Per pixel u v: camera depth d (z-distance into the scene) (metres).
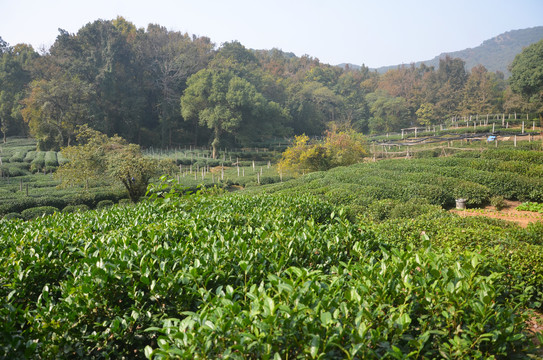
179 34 88.81
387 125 91.38
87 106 56.62
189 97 61.00
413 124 94.88
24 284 4.91
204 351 2.81
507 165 18.34
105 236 6.39
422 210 12.44
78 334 3.95
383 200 14.19
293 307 3.35
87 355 3.94
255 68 91.88
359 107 96.75
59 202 23.00
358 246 5.00
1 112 65.06
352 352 2.78
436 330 3.48
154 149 64.19
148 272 4.28
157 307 4.41
